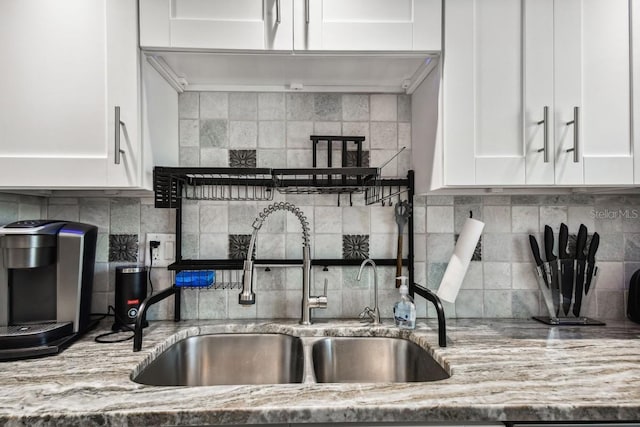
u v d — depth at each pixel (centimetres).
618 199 147
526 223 148
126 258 143
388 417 75
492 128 114
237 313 144
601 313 146
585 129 115
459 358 102
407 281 138
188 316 143
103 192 135
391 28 113
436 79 120
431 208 148
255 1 111
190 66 127
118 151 107
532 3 115
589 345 113
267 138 148
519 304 147
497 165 113
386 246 148
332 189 142
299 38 112
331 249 147
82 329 118
